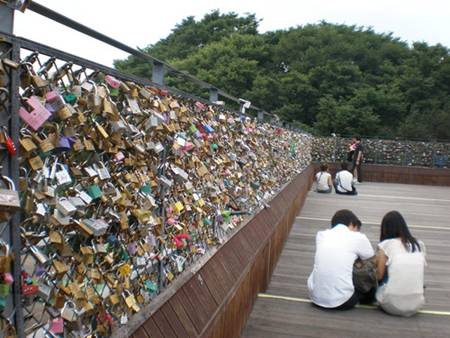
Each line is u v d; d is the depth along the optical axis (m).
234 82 32.06
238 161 4.96
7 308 1.39
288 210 8.02
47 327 1.60
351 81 35.47
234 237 4.27
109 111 1.87
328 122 32.28
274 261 6.04
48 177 1.52
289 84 33.03
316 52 36.84
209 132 3.67
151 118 2.37
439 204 13.84
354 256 4.81
